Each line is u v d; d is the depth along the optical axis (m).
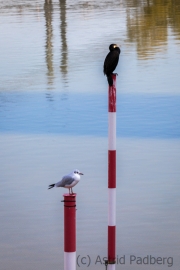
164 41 31.66
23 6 52.69
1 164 14.21
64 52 29.38
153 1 53.47
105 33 34.91
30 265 9.42
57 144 15.65
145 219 10.93
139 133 16.44
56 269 9.29
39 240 10.24
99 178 13.07
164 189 12.33
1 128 17.27
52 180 13.03
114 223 8.59
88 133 16.61
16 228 10.68
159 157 14.44
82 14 44.69
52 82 23.03
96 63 26.28
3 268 9.33
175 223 10.73
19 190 12.48
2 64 27.14
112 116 8.47
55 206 11.61
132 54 28.36
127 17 42.28
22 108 19.33
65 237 7.73
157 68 24.86
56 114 18.50
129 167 13.78
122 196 12.00
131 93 20.78
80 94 20.88
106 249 9.84
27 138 16.22
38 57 28.44
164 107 18.86
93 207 11.48
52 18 42.78
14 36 35.12
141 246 9.95
